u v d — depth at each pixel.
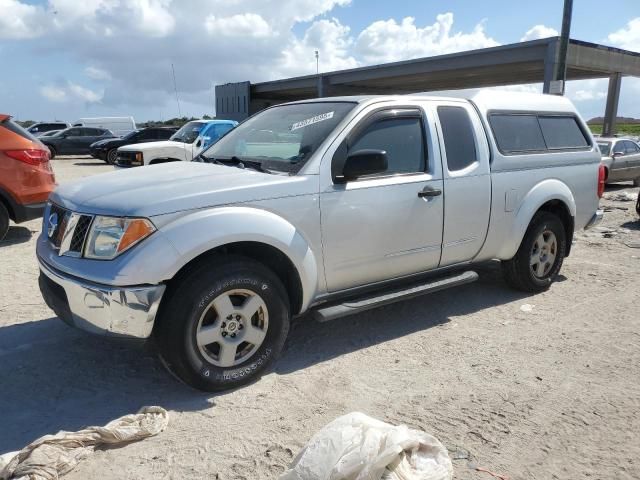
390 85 45.47
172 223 3.35
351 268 4.16
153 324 3.33
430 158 4.56
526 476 2.84
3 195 7.60
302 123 4.39
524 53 29.42
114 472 2.83
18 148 7.62
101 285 3.27
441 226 4.63
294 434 3.18
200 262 3.48
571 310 5.31
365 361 4.16
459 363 4.14
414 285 4.67
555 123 5.87
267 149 4.40
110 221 3.34
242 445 3.08
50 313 5.05
